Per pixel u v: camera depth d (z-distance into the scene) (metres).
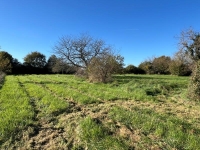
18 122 5.55
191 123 5.74
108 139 4.57
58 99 8.65
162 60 41.97
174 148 4.17
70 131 5.20
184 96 9.91
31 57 55.59
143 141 4.50
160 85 12.88
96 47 29.61
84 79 20.56
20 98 8.73
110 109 7.02
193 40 28.08
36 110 7.04
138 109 7.06
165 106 7.93
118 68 18.05
